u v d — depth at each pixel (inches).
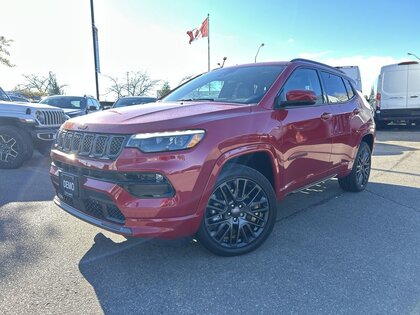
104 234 147.7
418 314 96.2
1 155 273.7
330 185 232.7
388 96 551.8
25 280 112.3
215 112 123.0
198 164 111.3
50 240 141.8
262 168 140.9
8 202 188.5
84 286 109.5
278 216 172.1
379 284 110.9
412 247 137.1
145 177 108.4
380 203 193.2
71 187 125.1
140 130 109.7
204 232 120.5
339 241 142.4
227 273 117.3
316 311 97.7
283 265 122.5
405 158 331.6
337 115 177.0
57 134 142.6
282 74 150.6
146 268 120.5
